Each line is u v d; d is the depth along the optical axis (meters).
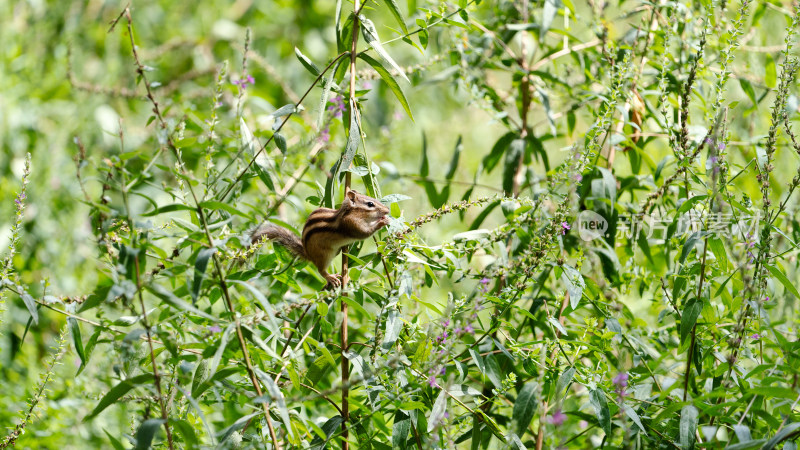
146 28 20.84
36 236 15.07
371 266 9.80
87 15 20.45
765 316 8.70
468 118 20.34
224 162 12.78
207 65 20.38
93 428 10.97
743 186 13.14
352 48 9.12
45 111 17.23
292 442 7.64
